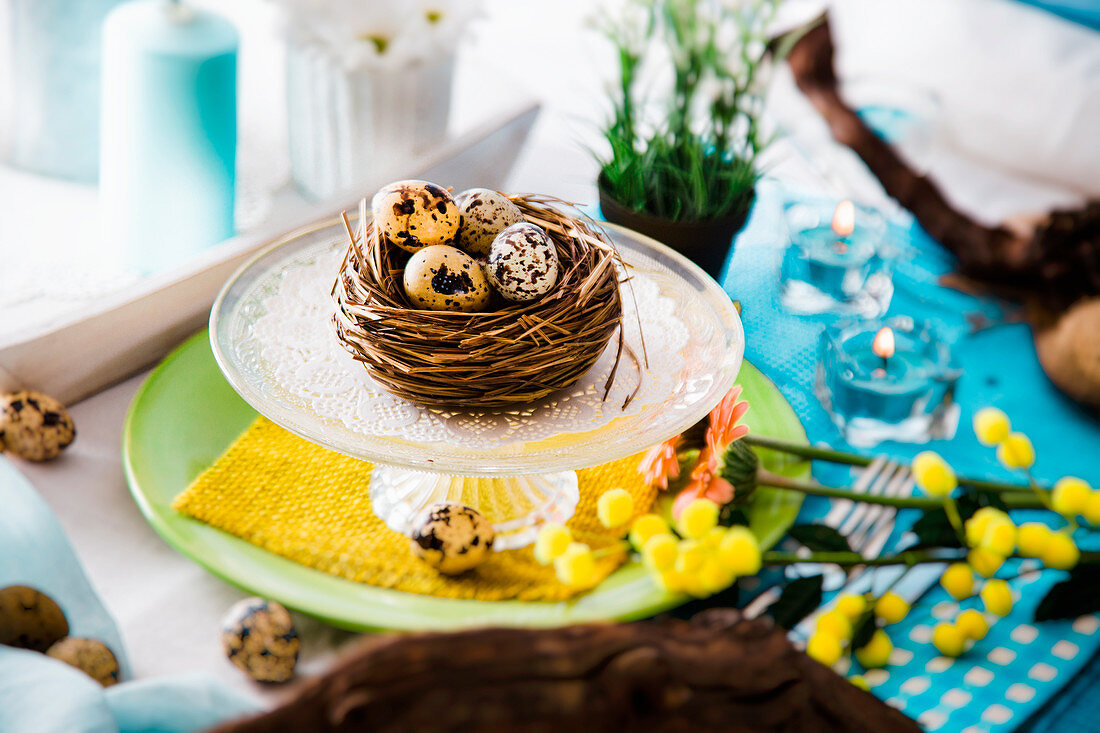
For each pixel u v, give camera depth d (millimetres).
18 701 380
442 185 733
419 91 903
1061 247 671
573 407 557
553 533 487
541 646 241
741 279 722
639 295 622
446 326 532
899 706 474
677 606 512
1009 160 1070
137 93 821
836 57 938
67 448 574
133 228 873
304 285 611
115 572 523
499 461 511
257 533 529
